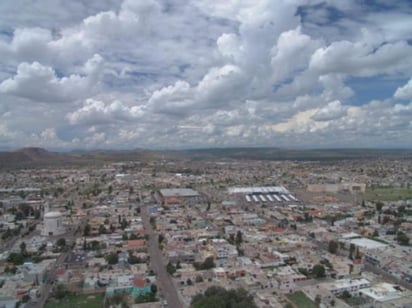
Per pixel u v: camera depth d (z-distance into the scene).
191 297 168.25
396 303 162.75
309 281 190.88
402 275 199.25
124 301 166.50
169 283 190.00
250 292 174.50
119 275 196.25
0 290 180.38
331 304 160.50
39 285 189.12
